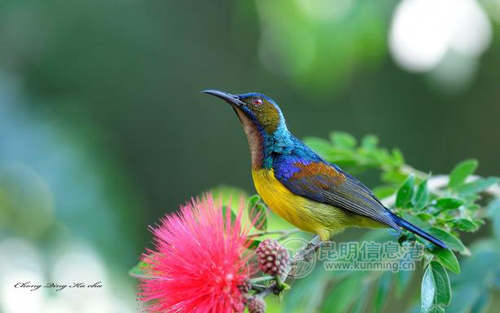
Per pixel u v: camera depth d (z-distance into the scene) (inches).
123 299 405.1
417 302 294.8
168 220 226.8
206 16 761.0
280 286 210.5
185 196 755.4
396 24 431.2
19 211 442.3
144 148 744.3
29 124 480.4
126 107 729.0
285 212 331.0
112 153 514.0
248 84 758.5
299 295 298.5
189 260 212.8
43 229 434.3
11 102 504.1
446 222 260.7
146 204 746.2
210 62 759.1
